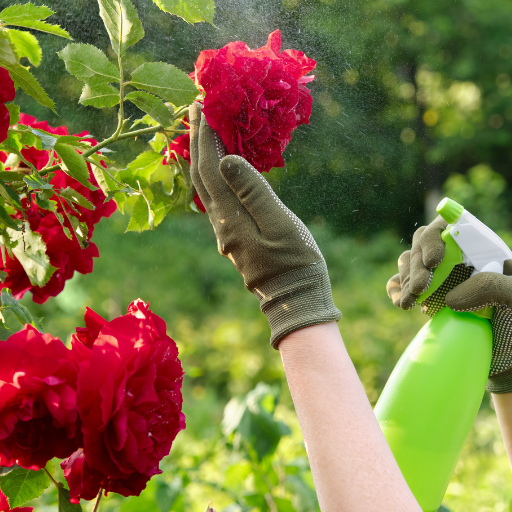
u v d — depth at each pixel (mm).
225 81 644
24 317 698
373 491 496
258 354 4562
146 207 803
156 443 538
